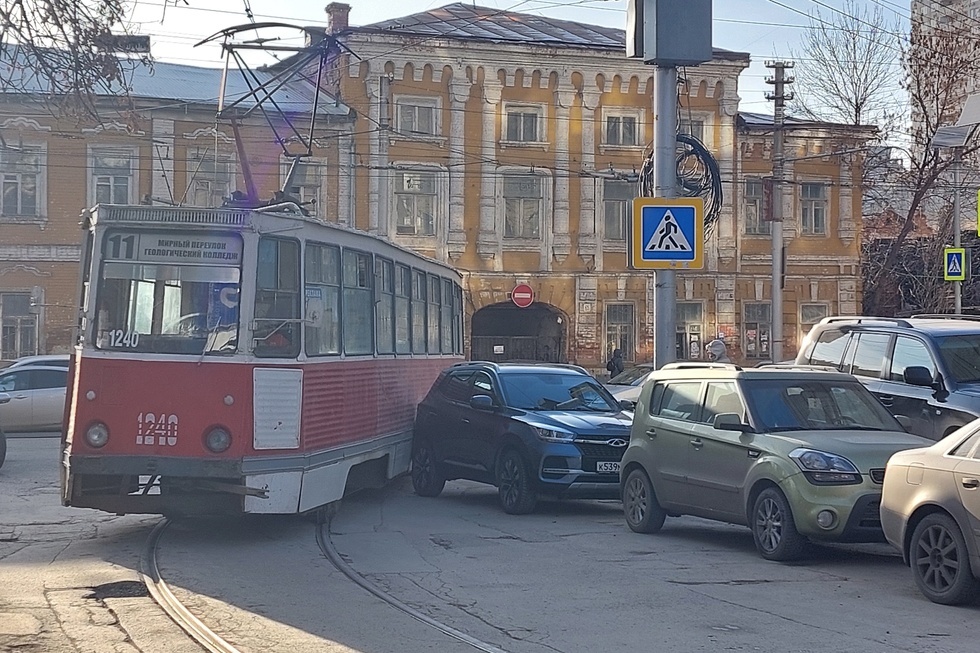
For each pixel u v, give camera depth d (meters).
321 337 12.27
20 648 7.32
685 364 12.66
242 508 11.05
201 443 10.92
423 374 17.41
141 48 13.05
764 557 10.70
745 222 41.81
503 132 38.91
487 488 17.55
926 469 8.82
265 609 8.52
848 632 7.78
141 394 10.96
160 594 9.00
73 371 11.34
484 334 40.44
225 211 11.22
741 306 41.78
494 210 38.84
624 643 7.48
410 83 37.81
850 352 14.14
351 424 13.22
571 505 15.44
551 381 15.58
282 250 11.58
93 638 7.60
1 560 10.53
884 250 46.19
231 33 18.42
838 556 11.02
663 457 12.18
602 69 39.72
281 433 11.30
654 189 15.52
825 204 42.72
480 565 10.45
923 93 39.06
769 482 10.63
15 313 34.19
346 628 7.91
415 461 16.39
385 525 13.13
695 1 15.23
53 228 34.28
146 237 11.23
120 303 11.15
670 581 9.66
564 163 39.44
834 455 10.22
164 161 34.72
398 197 37.81
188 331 11.10
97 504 11.16
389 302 15.21
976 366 12.98
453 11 42.75
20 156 34.00
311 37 19.78
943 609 8.53
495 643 7.49
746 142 41.62
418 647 7.38
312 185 36.69
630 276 40.19
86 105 12.73
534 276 39.28
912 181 41.12
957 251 29.73
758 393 11.34
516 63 38.84
